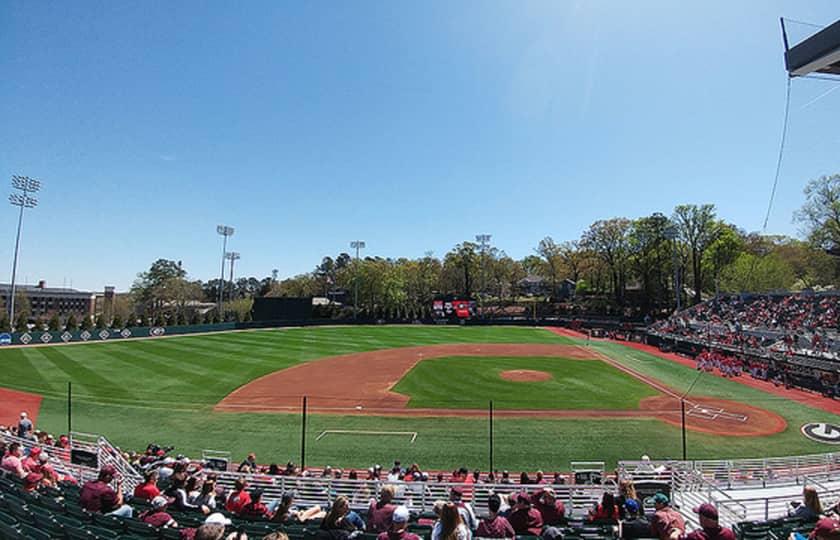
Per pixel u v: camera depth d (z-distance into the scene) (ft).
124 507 27.73
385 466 62.39
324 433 74.69
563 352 158.71
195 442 71.10
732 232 206.90
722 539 18.11
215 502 33.63
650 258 251.19
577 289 335.26
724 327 158.40
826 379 100.89
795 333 128.67
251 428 77.15
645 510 37.55
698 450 67.36
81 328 187.93
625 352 158.81
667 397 95.71
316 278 413.39
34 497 29.91
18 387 103.30
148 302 369.71
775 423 79.30
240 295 604.90
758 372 115.75
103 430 76.43
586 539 24.89
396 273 333.21
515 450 67.31
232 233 270.87
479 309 330.13
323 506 41.73
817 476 50.19
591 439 71.41
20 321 177.99
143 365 129.80
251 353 155.22
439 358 146.00
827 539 17.53
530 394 98.58
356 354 154.51
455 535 17.52
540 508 30.14
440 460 64.23
